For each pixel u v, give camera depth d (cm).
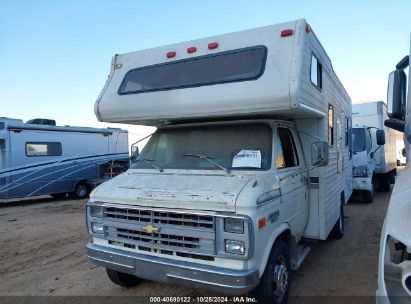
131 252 400
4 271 586
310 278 514
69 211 1188
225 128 470
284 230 420
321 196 519
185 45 487
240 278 338
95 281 528
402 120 353
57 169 1509
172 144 489
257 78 404
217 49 459
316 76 487
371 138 1196
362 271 538
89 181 1628
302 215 495
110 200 416
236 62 429
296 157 496
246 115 442
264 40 432
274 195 395
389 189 1402
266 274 379
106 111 496
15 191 1376
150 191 398
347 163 804
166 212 375
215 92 419
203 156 452
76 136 1583
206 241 358
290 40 417
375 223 845
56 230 870
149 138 526
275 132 448
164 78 471
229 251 348
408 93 355
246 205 345
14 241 774
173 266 366
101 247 421
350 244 675
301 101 400
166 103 448
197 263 363
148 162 488
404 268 235
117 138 1766
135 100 474
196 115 432
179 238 371
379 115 1272
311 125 522
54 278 548
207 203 358
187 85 444
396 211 263
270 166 419
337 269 548
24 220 1033
